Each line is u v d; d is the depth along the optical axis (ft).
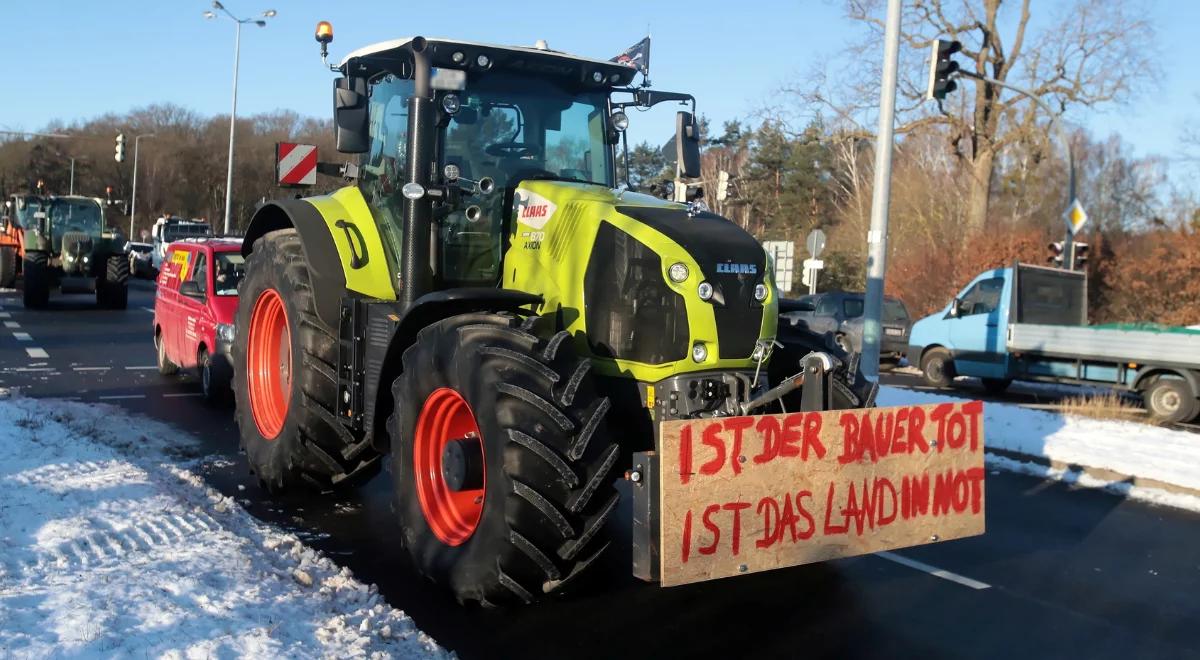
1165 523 23.61
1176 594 18.17
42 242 72.69
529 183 18.33
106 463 23.57
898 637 15.55
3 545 16.94
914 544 15.74
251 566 16.60
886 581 18.42
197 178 226.17
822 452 14.74
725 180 35.91
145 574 15.70
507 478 14.21
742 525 14.01
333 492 23.13
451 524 16.29
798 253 139.85
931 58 49.80
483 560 14.61
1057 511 24.64
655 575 13.51
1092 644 15.56
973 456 16.35
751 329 16.07
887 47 37.19
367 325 19.31
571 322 16.81
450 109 17.84
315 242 20.38
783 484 14.38
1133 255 82.99
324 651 13.10
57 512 19.11
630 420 16.24
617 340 16.31
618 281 16.31
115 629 13.26
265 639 13.20
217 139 222.28
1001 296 50.96
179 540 17.87
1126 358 44.52
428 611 15.78
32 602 14.25
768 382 17.03
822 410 15.15
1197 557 20.66
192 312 36.24
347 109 18.98
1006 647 15.31
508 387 14.39
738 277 16.02
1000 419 36.40
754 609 16.57
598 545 14.78
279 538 18.66
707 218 17.06
